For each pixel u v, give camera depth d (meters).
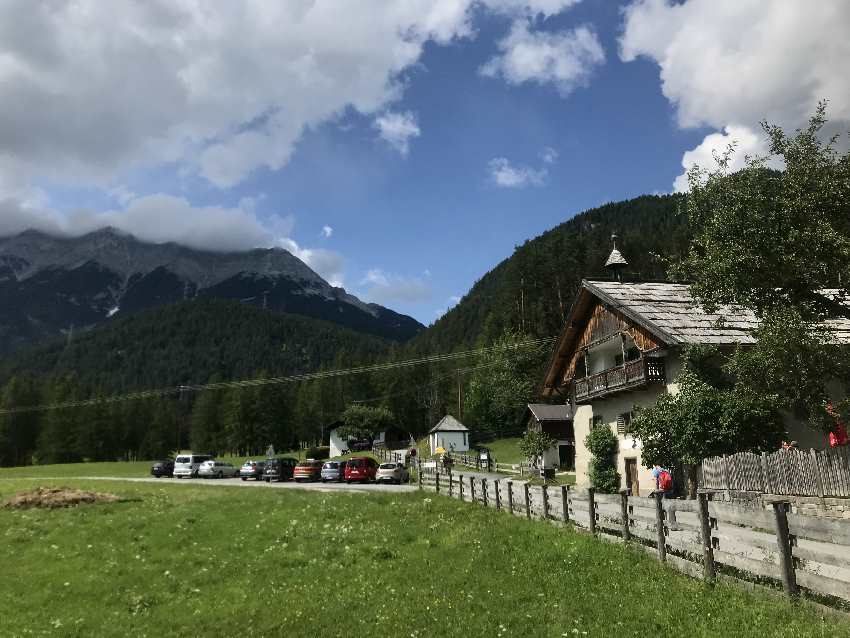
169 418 142.75
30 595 14.81
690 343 23.61
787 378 14.82
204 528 21.55
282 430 130.00
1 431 121.00
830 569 11.45
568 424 67.06
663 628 9.10
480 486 27.36
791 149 15.58
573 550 13.97
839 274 14.05
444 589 12.64
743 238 15.55
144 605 13.85
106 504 28.25
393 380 135.62
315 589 13.80
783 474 18.53
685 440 22.61
